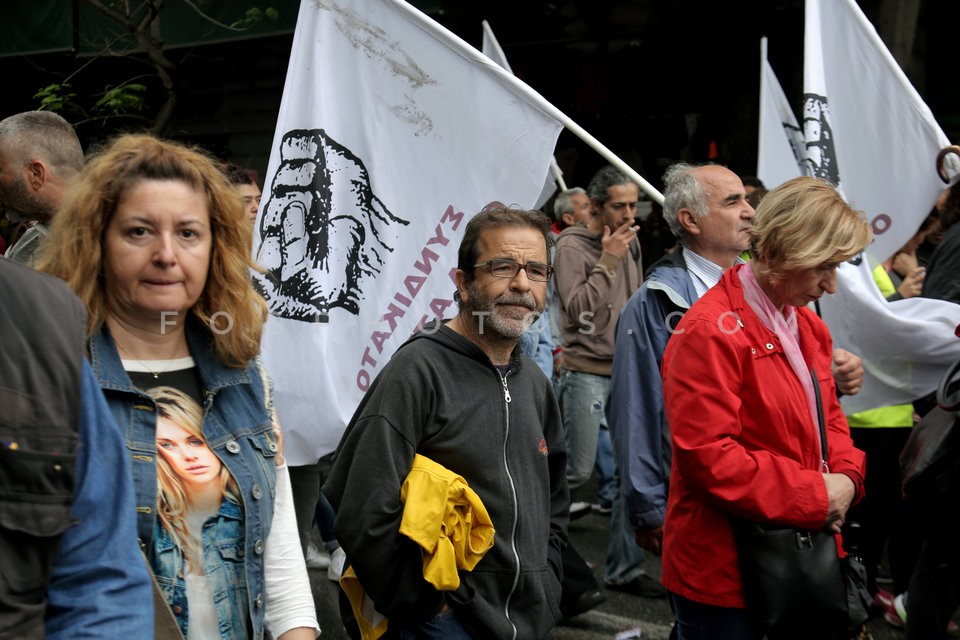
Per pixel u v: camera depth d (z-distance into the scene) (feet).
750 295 8.73
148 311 6.48
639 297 11.19
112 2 24.63
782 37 29.76
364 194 11.05
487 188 10.83
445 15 30.35
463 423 8.18
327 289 10.94
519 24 31.27
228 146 34.22
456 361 8.31
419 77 10.95
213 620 6.35
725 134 31.07
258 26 26.45
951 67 29.09
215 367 6.77
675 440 8.52
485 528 7.89
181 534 6.29
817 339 9.53
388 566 7.83
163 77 24.85
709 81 31.14
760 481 8.16
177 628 5.66
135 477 6.15
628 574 15.89
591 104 32.30
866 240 8.44
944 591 10.70
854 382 11.18
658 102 31.81
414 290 10.89
